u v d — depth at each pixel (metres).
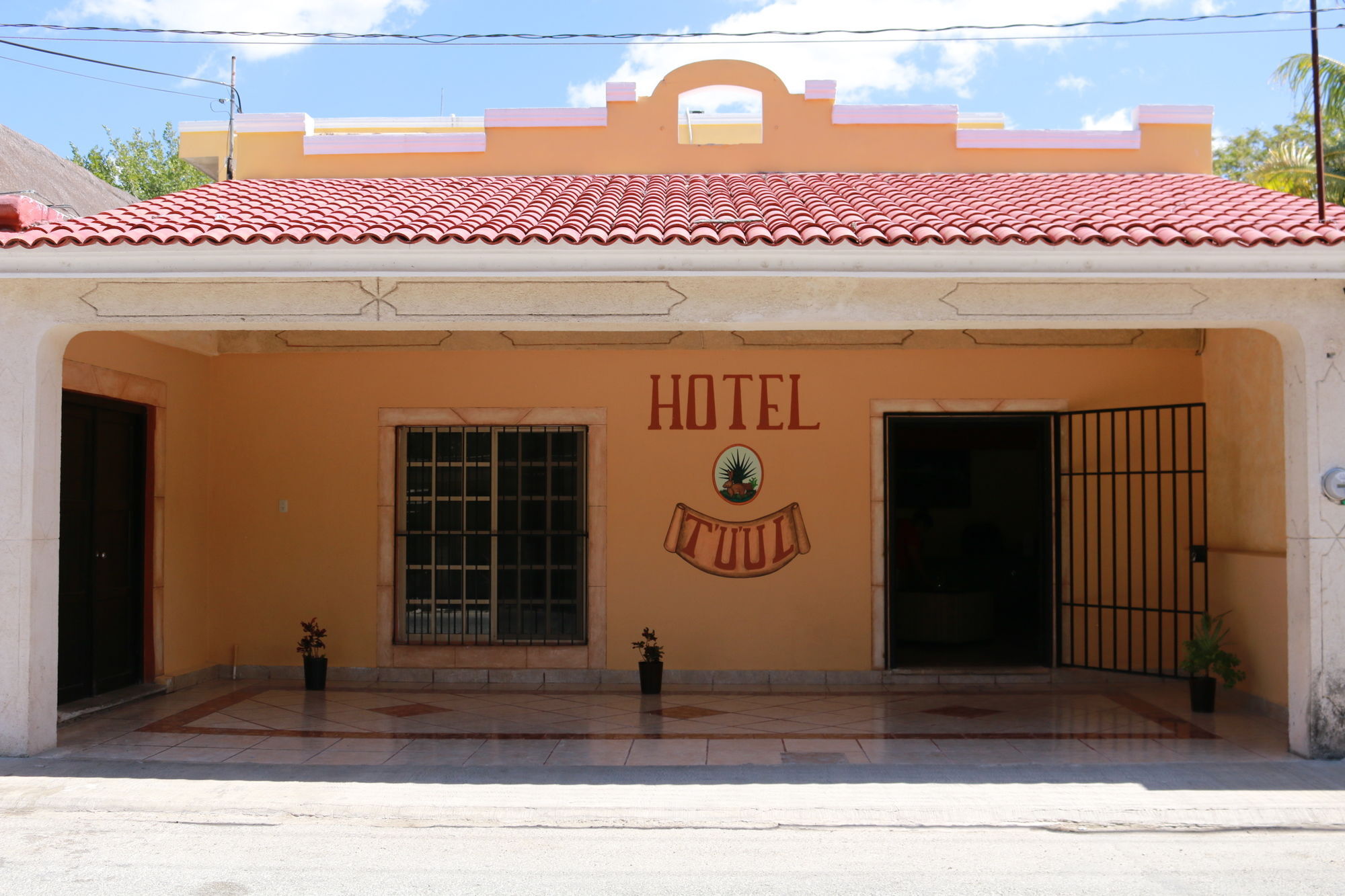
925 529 14.73
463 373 9.92
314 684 9.41
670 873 4.93
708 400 9.85
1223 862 5.06
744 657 9.75
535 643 9.91
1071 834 5.52
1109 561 9.62
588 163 10.38
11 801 5.91
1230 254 6.36
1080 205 7.95
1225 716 8.13
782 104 10.42
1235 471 8.91
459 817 5.70
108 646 8.73
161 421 9.28
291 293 6.75
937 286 6.71
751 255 6.46
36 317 6.70
